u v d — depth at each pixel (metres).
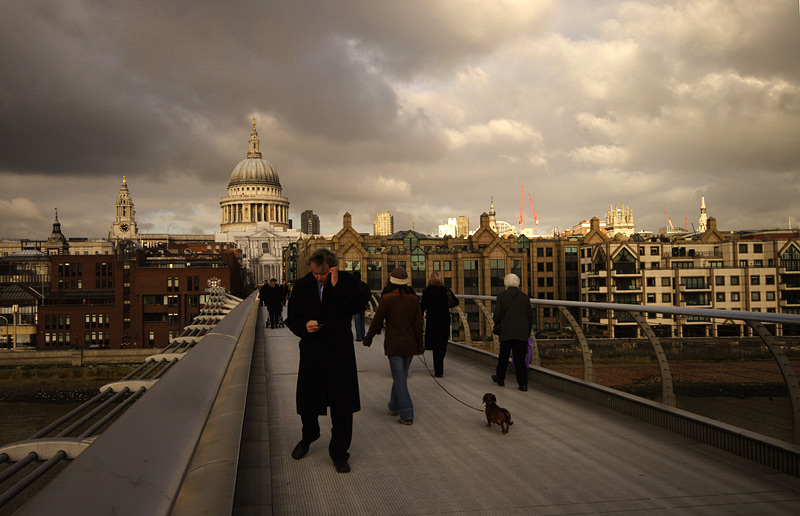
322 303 4.70
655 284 83.12
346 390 4.71
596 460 5.07
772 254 84.81
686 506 4.00
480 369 10.52
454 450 5.41
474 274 89.81
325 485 4.42
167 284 103.12
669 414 6.03
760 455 4.90
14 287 107.00
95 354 72.94
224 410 4.18
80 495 1.67
